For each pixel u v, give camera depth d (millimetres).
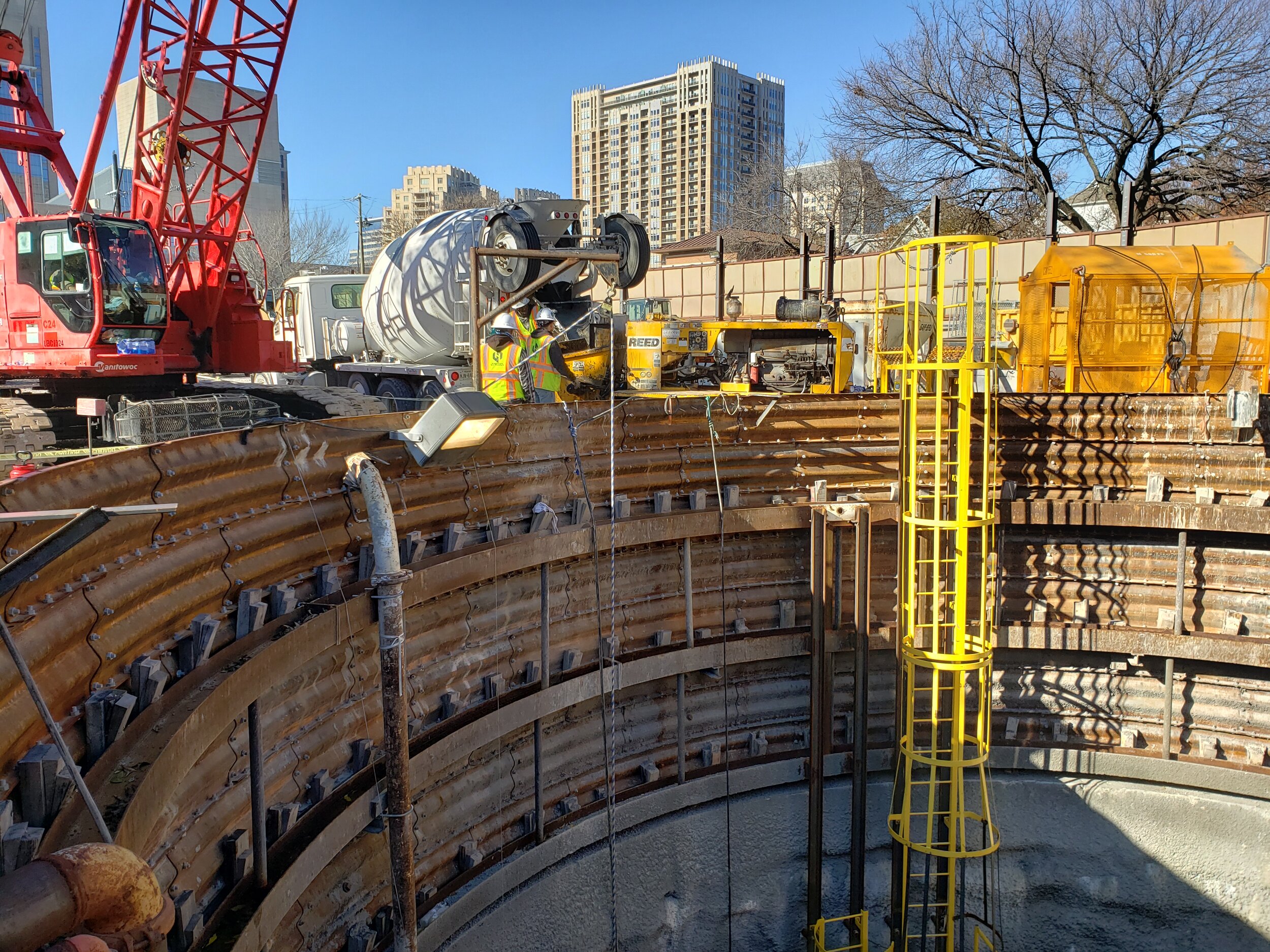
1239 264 11812
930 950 10391
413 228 18016
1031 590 10906
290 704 5621
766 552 10383
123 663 4309
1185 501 10547
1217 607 10453
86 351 12625
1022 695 10852
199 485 5105
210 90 35656
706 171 125750
